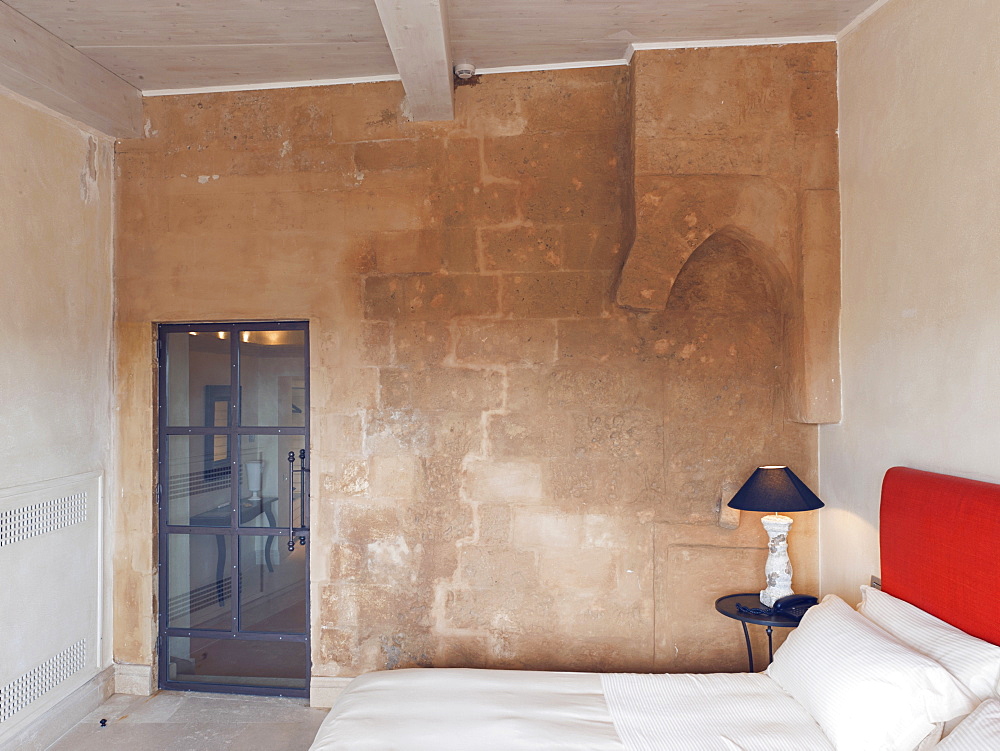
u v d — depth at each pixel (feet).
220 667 11.50
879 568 8.70
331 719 7.58
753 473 9.69
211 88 11.28
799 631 8.05
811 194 9.76
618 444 10.58
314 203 11.09
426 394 10.84
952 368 7.29
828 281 9.72
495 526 10.71
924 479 7.42
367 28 9.34
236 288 11.21
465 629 10.75
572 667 10.58
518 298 10.73
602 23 9.28
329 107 11.09
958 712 5.97
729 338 10.54
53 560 10.02
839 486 9.76
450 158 10.87
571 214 10.68
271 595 11.48
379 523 10.89
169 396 11.58
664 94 9.88
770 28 9.52
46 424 9.95
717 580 10.44
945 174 7.41
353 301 11.00
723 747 6.68
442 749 6.75
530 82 10.76
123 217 11.45
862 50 9.15
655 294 9.87
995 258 6.64
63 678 10.20
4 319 9.20
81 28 9.25
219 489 11.54
